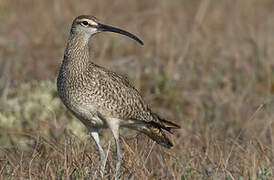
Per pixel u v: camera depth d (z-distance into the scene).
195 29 36.88
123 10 41.97
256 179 17.48
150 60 34.06
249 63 33.81
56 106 26.27
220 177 17.73
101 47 35.19
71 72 18.91
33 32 37.69
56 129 23.41
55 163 18.62
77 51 18.97
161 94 30.45
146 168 18.23
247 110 28.17
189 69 32.66
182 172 17.80
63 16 39.84
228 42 36.59
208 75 32.31
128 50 35.47
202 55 34.28
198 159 19.30
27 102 26.44
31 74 31.53
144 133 20.95
